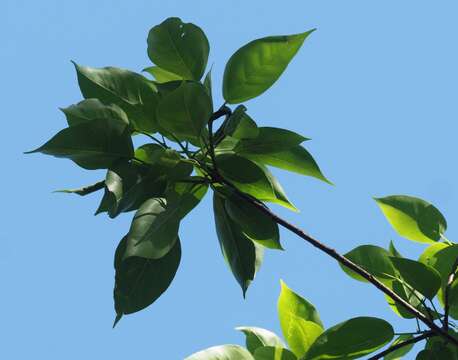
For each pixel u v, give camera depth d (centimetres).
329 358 299
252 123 299
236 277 304
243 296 303
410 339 299
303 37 301
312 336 304
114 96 303
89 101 300
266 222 301
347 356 299
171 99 297
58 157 298
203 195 304
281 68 302
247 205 301
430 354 300
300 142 302
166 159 298
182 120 299
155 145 302
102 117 299
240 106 299
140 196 297
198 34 304
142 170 299
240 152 303
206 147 301
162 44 304
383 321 298
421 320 299
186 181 301
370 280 299
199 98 298
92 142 298
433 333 300
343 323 298
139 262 297
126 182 297
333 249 299
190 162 299
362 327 298
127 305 296
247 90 303
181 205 297
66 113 299
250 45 302
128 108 303
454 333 304
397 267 303
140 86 304
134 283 297
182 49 304
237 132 300
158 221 293
